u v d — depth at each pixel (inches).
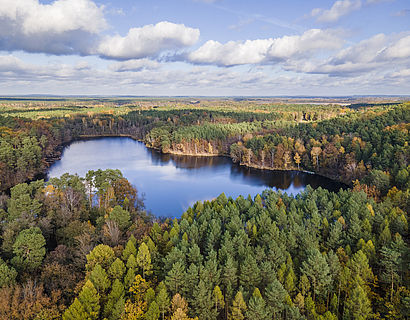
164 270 1972.2
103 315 1626.5
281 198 3344.0
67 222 2687.0
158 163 6565.0
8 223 2390.5
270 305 1627.7
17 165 4773.6
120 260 1881.2
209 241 2263.8
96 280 1696.6
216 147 7701.8
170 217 3513.8
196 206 3304.6
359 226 2340.1
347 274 1804.9
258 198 3356.3
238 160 6791.3
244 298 1710.1
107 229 2400.3
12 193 2910.9
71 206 2920.8
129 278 1802.4
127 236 2481.5
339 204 2967.5
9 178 4527.6
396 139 4628.4
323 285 1797.5
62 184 3120.1
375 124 5910.4
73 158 6737.2
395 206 2957.7
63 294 1743.4
